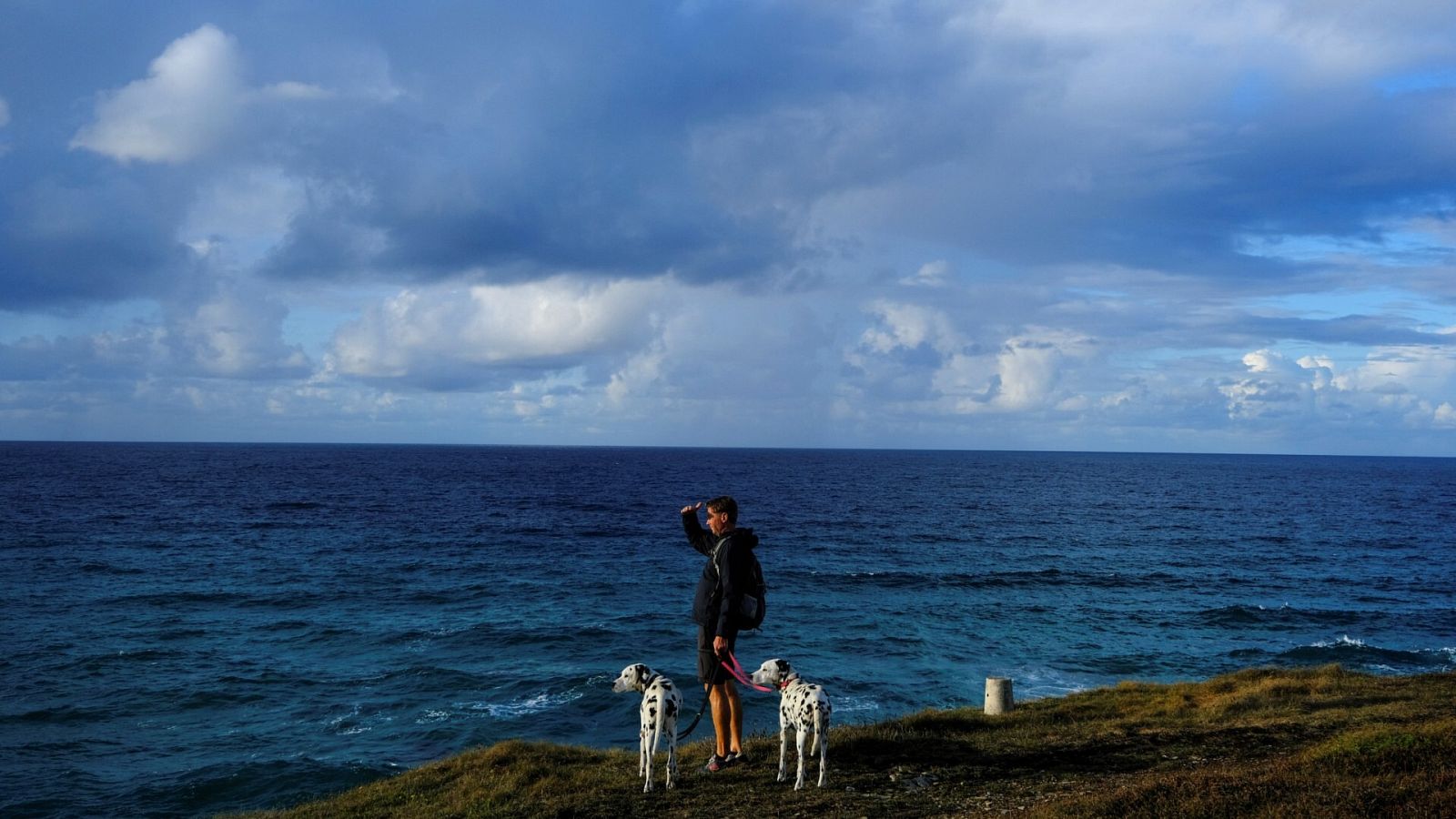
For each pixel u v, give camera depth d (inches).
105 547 2219.5
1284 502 4640.8
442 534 2672.2
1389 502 4758.9
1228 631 1446.9
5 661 1149.7
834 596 1688.0
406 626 1398.9
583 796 396.2
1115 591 1808.6
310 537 2534.5
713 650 387.9
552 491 4763.8
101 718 943.0
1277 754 446.0
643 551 2368.4
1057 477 7755.9
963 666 1186.0
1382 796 292.2
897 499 4589.1
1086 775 408.5
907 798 373.7
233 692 1038.4
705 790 389.4
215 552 2174.0
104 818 700.7
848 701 1014.4
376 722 943.0
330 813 462.6
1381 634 1435.8
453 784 478.3
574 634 1348.4
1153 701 662.5
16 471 5664.4
